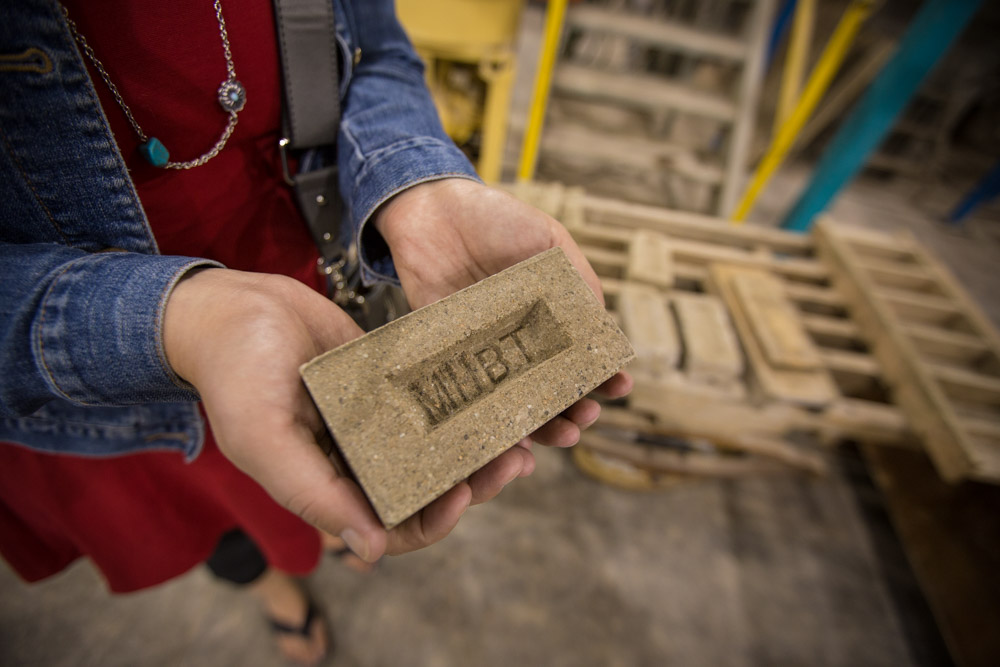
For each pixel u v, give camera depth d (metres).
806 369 0.74
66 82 0.28
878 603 0.90
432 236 0.41
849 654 0.84
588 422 0.38
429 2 0.98
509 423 0.34
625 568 0.89
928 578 0.91
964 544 0.89
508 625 0.82
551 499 0.96
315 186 0.43
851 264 0.91
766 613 0.87
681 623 0.85
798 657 0.83
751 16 1.23
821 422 0.74
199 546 0.57
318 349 0.33
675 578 0.89
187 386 0.30
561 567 0.88
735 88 1.26
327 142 0.43
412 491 0.31
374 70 0.45
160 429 0.40
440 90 1.23
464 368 0.36
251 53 0.35
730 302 0.84
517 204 0.39
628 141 1.33
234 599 0.81
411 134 0.42
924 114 1.96
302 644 0.75
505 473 0.33
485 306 0.37
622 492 0.98
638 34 1.22
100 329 0.27
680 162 1.29
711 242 1.02
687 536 0.94
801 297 0.90
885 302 0.85
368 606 0.82
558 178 1.67
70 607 0.77
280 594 0.71
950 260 1.74
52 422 0.37
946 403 0.71
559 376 0.36
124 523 0.49
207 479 0.50
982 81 1.84
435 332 0.35
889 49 1.39
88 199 0.31
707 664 0.81
